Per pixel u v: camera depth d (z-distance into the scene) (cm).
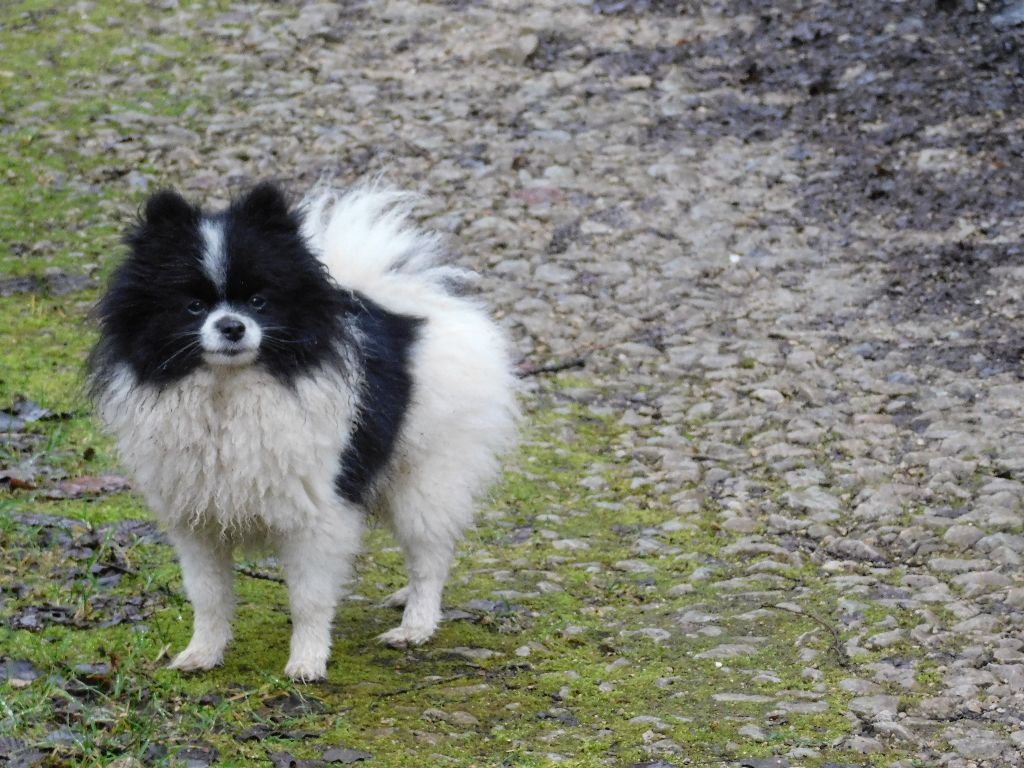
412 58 1894
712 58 1847
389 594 909
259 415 703
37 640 757
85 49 1898
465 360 837
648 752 680
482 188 1588
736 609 884
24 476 989
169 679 734
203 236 699
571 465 1123
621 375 1270
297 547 742
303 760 654
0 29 1945
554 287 1412
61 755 634
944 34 1825
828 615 870
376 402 771
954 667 788
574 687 767
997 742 691
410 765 657
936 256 1420
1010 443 1103
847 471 1084
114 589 838
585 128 1711
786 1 1955
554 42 1912
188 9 2017
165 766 630
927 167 1573
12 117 1717
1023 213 1474
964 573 920
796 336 1312
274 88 1817
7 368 1188
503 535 1002
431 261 898
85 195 1559
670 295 1395
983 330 1295
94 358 733
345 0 2036
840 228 1488
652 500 1067
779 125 1695
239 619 836
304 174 1608
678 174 1603
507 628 854
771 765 668
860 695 754
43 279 1384
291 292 705
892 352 1270
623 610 888
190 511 728
